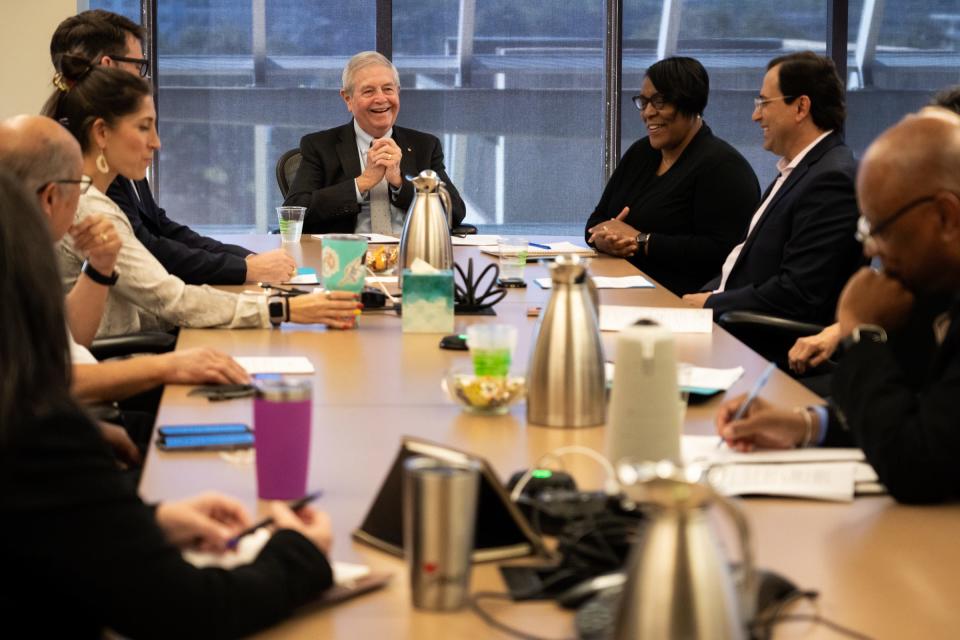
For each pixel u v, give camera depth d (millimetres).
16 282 1119
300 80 6582
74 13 5879
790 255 3598
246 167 6605
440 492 1186
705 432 1891
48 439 1087
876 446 1564
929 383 1700
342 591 1240
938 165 1756
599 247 4387
